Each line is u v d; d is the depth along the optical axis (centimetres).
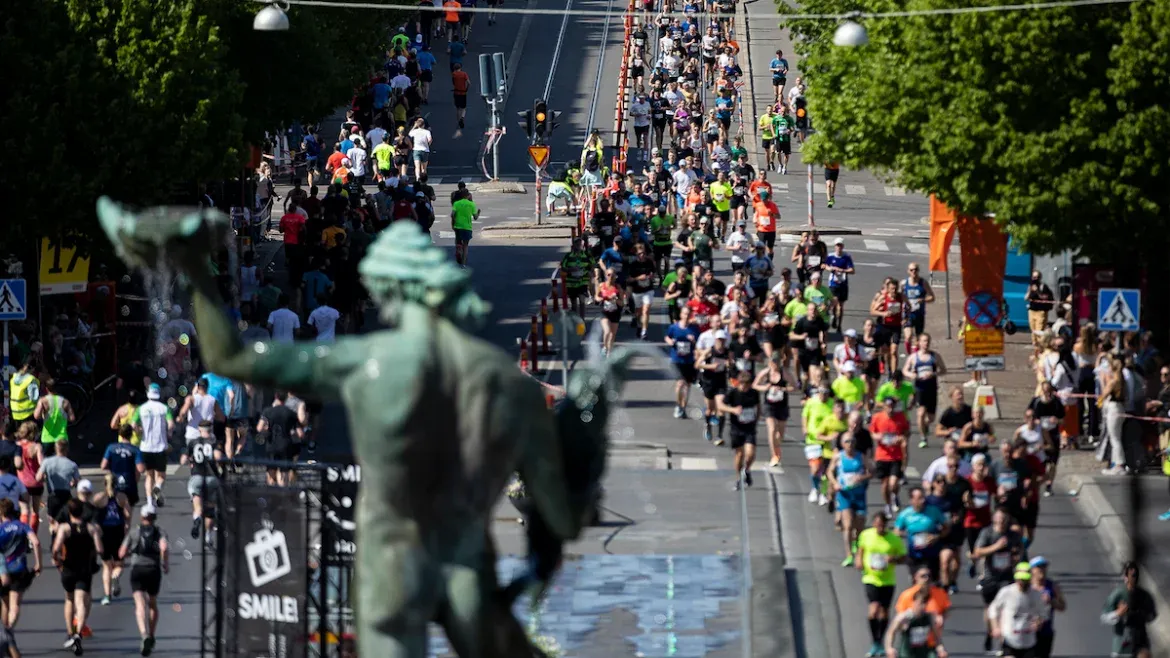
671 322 12988
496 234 17412
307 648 6525
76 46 11856
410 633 2177
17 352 11300
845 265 13825
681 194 17788
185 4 12375
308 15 14838
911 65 11706
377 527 2178
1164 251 11375
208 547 8350
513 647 2247
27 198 11431
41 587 9075
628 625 8131
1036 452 9525
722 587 8694
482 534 2212
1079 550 9500
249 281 13812
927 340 11231
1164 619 8531
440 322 2212
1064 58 10969
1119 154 10888
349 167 19325
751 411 10150
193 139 12375
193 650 8075
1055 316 13912
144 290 12388
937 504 8538
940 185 11688
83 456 11138
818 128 13075
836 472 9162
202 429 9900
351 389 2159
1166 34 10481
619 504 9938
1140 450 10469
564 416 2441
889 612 8269
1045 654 7669
